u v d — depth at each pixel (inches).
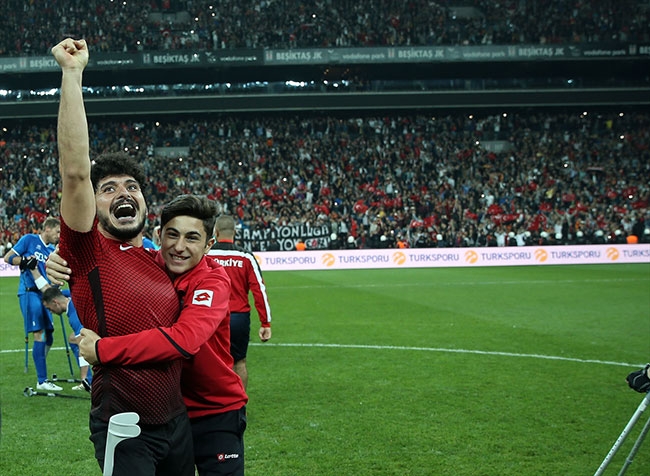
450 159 1478.8
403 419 252.4
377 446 221.3
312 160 1480.1
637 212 1259.2
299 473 197.0
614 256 1103.0
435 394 290.4
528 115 1657.2
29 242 303.0
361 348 403.9
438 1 1642.5
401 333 458.3
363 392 294.8
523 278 864.3
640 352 386.6
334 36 1582.2
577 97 1541.6
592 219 1266.0
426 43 1555.1
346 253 1084.5
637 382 163.5
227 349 133.1
